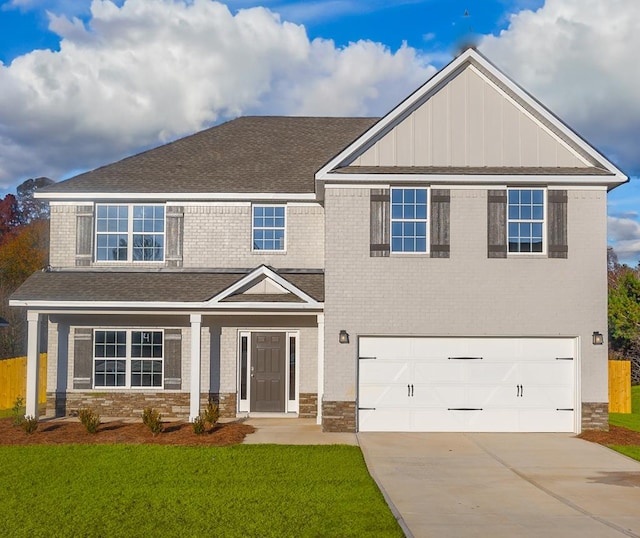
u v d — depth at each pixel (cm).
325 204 1972
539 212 1958
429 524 1079
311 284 2108
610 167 1928
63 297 1991
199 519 1086
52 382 2189
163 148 2506
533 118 1970
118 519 1088
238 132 2625
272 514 1112
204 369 2191
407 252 1941
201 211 2245
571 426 1938
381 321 1930
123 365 2209
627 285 4041
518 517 1121
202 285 2100
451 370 1944
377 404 1931
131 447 1652
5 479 1349
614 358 3888
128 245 2245
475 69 1972
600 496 1269
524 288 1934
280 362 2206
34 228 5456
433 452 1667
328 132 2636
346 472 1423
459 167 1953
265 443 1738
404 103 1939
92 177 2294
